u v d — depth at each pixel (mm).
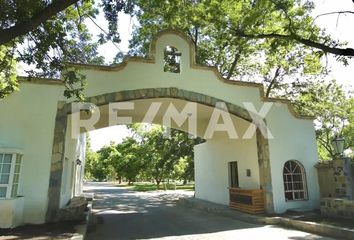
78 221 9164
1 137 9070
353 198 11156
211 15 11070
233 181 14891
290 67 19875
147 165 35469
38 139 9320
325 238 8336
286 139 12891
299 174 12953
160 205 17609
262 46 16609
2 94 8383
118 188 38500
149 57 11203
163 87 11156
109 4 8391
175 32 11711
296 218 10648
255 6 10516
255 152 13000
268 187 12117
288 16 9094
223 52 18906
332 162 12172
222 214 13203
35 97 9594
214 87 11969
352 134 24578
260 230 9672
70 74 8023
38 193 9008
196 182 18797
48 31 7434
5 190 8250
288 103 13242
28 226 8461
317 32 8711
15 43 7496
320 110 22062
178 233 9297
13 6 6547
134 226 10602
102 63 10852
